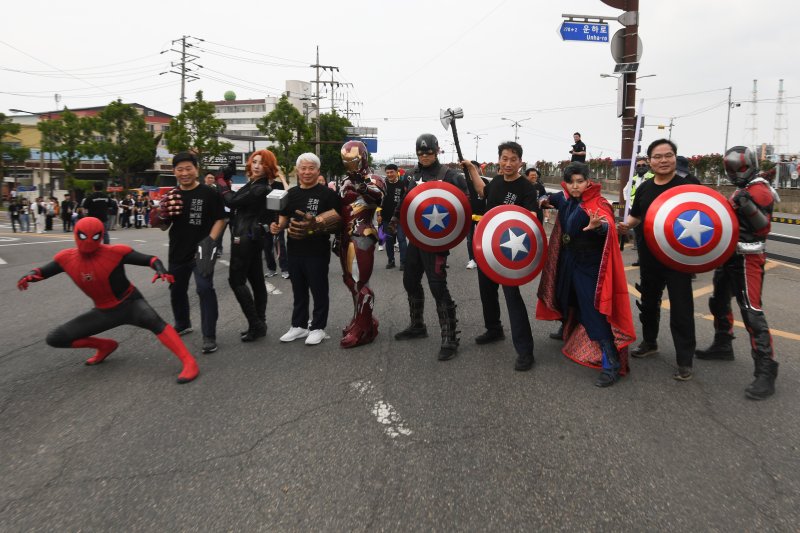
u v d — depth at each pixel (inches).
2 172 1760.6
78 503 95.9
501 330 190.9
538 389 144.9
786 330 197.9
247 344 193.6
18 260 450.6
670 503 92.2
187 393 146.9
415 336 196.4
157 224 193.5
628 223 163.9
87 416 133.0
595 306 144.3
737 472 101.7
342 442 116.7
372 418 128.5
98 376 161.9
